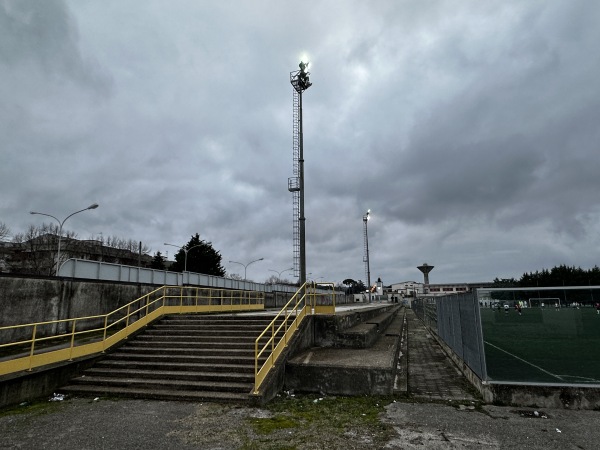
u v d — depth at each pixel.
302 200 19.14
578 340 8.02
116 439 6.14
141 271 23.69
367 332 12.73
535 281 69.12
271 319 13.09
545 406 7.71
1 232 56.47
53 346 11.34
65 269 16.45
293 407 7.95
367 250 47.34
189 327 12.92
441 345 17.64
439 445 5.73
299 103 20.48
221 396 8.38
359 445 5.78
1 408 7.80
